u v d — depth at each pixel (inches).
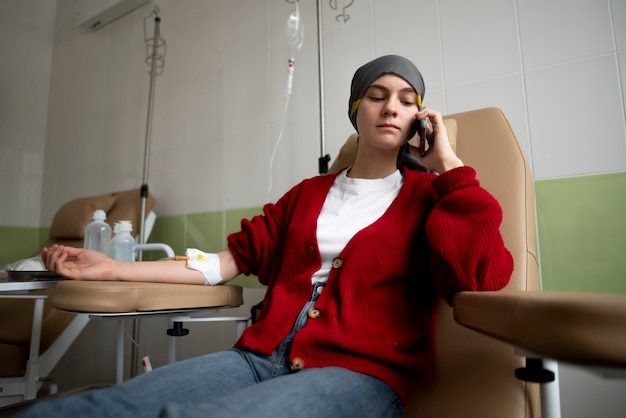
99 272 32.6
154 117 86.6
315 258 31.9
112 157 93.4
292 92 68.5
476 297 18.8
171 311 32.5
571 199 46.1
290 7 70.7
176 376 24.4
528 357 21.1
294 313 29.4
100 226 53.2
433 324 30.4
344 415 21.0
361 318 27.5
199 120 79.4
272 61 71.6
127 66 94.3
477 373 28.4
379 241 29.8
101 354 82.4
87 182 97.8
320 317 28.3
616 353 12.4
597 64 46.5
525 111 49.8
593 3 47.4
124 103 93.4
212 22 80.7
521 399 26.5
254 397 19.5
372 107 33.7
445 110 54.9
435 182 30.2
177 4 87.0
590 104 46.3
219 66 78.2
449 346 30.4
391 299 28.6
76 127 102.9
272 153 69.2
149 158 85.7
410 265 29.6
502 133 39.4
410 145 36.8
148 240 82.0
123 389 22.0
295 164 66.5
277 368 26.9
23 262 40.9
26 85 107.5
